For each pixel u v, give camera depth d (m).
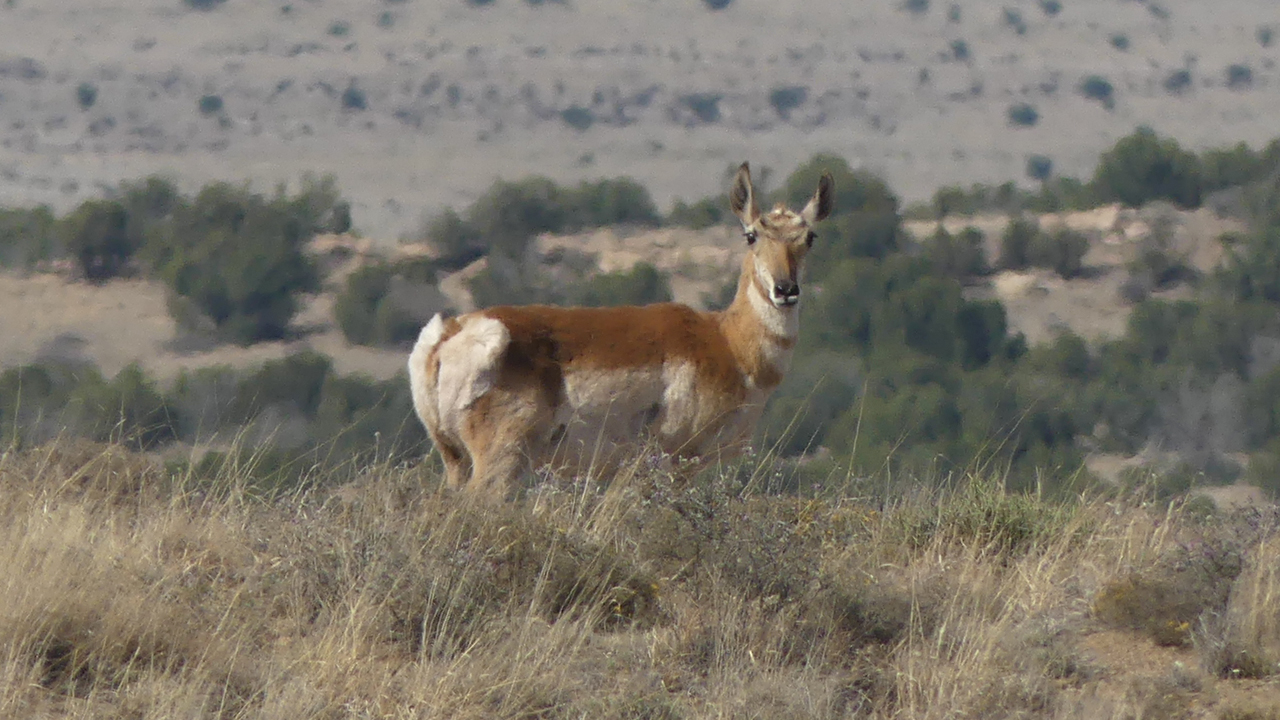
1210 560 27.28
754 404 36.81
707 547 27.86
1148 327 184.75
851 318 186.88
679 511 28.95
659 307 36.78
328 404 136.88
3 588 24.25
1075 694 23.66
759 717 22.52
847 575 27.59
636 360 35.41
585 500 31.56
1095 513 34.38
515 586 26.78
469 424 34.75
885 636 26.36
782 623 25.53
